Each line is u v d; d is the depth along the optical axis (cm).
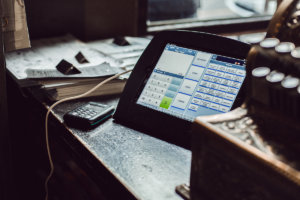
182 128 100
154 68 112
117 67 141
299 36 76
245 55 100
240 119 76
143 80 111
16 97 172
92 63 145
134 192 80
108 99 132
